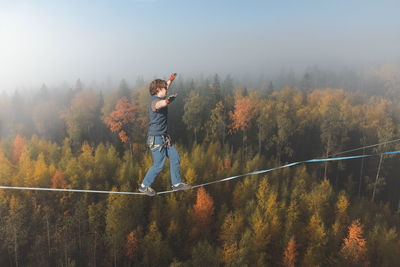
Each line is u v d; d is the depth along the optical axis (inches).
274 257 797.2
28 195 873.5
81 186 909.2
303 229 816.3
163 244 792.9
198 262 767.7
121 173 934.4
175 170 133.0
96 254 791.1
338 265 755.4
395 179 916.0
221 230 838.5
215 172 992.2
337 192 897.5
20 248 778.8
